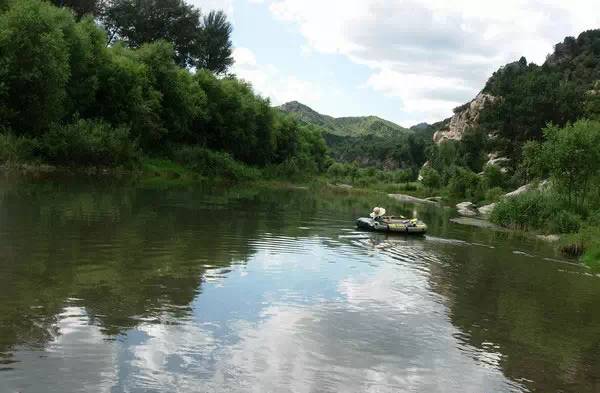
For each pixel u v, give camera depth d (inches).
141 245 679.7
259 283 541.3
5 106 1760.6
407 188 4097.0
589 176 1529.3
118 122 2362.2
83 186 1439.5
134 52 2699.3
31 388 284.5
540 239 1221.1
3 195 1055.6
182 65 3949.3
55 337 353.1
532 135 4069.9
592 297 609.0
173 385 300.5
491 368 368.8
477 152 4933.6
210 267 593.3
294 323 425.7
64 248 619.5
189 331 385.4
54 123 1950.1
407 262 736.3
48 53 1788.9
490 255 877.8
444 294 567.5
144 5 3548.2
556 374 366.6
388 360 366.6
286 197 1973.4
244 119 3319.4
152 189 1610.5
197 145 2979.8
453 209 2356.1
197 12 3814.0
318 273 614.5
